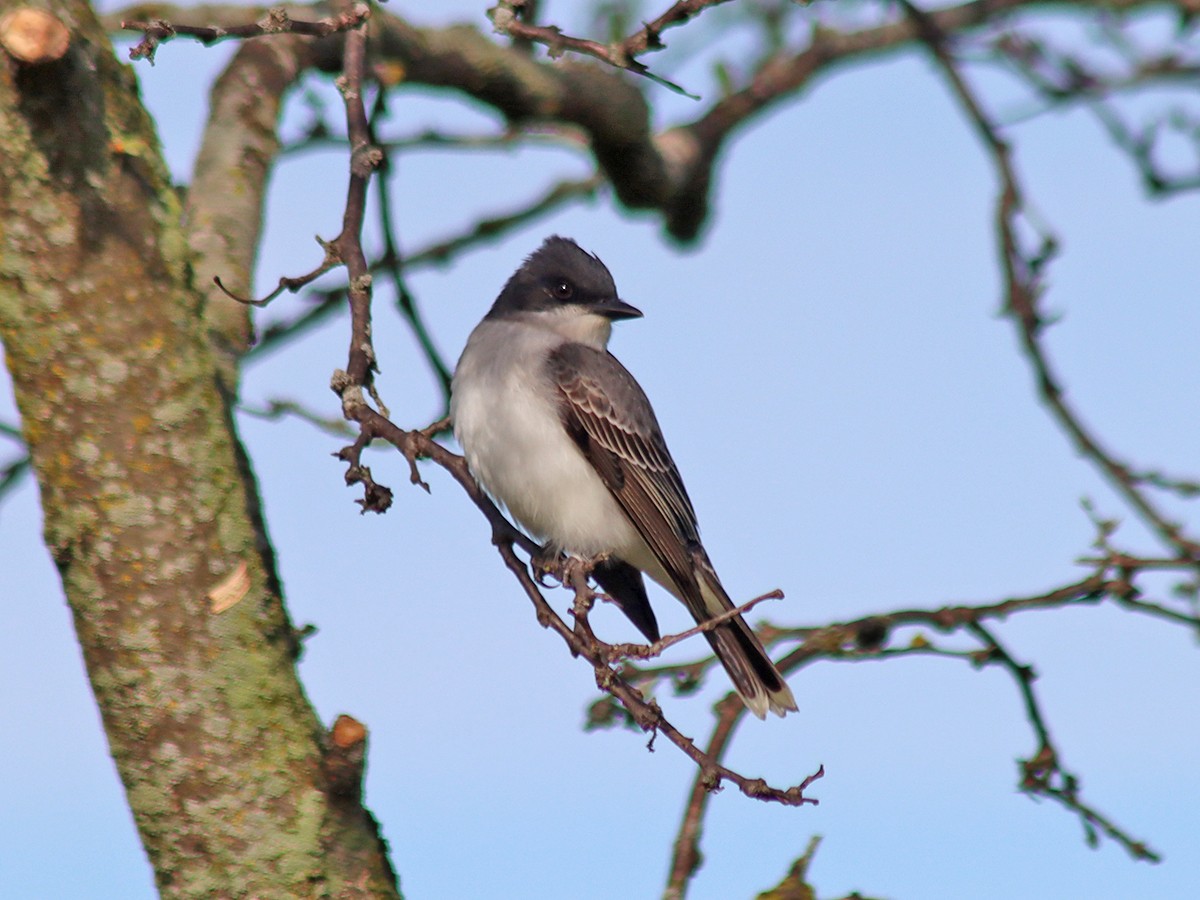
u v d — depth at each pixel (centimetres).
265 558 931
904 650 1130
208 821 898
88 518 882
